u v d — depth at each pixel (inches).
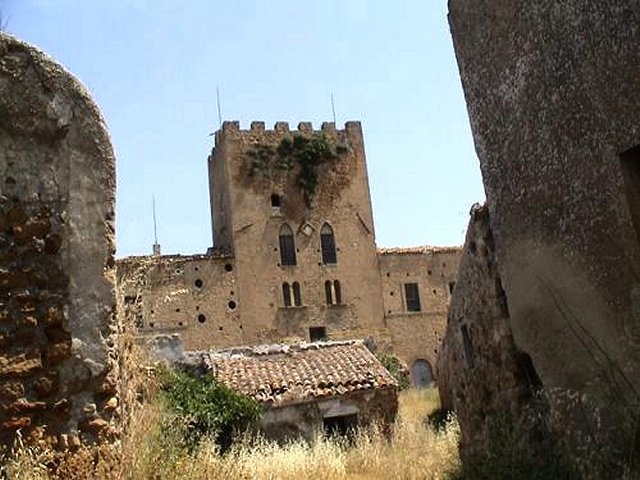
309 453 503.2
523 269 271.9
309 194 1937.7
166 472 231.1
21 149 201.9
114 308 206.2
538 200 258.1
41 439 189.2
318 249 1899.6
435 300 1942.7
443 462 373.7
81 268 202.7
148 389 309.4
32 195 201.0
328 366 822.5
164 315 1676.9
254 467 389.4
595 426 234.5
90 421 196.9
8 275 195.0
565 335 249.1
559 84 240.1
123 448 208.5
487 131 287.6
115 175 212.2
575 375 245.1
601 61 218.4
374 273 1921.8
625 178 214.1
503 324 305.1
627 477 202.4
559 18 237.1
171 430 286.8
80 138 207.9
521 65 260.8
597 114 222.4
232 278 1791.3
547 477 249.6
